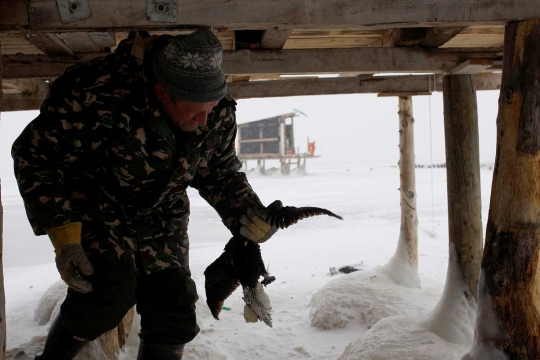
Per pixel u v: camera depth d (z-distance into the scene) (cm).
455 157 400
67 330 211
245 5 229
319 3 235
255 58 389
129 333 353
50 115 181
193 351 333
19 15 218
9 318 503
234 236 218
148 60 185
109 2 221
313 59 392
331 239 970
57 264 186
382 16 239
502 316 268
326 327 449
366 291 474
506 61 263
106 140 187
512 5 248
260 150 3619
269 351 401
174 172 198
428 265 700
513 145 264
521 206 263
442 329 334
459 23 249
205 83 176
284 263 768
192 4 226
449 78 409
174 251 216
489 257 274
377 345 319
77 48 391
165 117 188
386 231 1048
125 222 204
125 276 200
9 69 404
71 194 200
